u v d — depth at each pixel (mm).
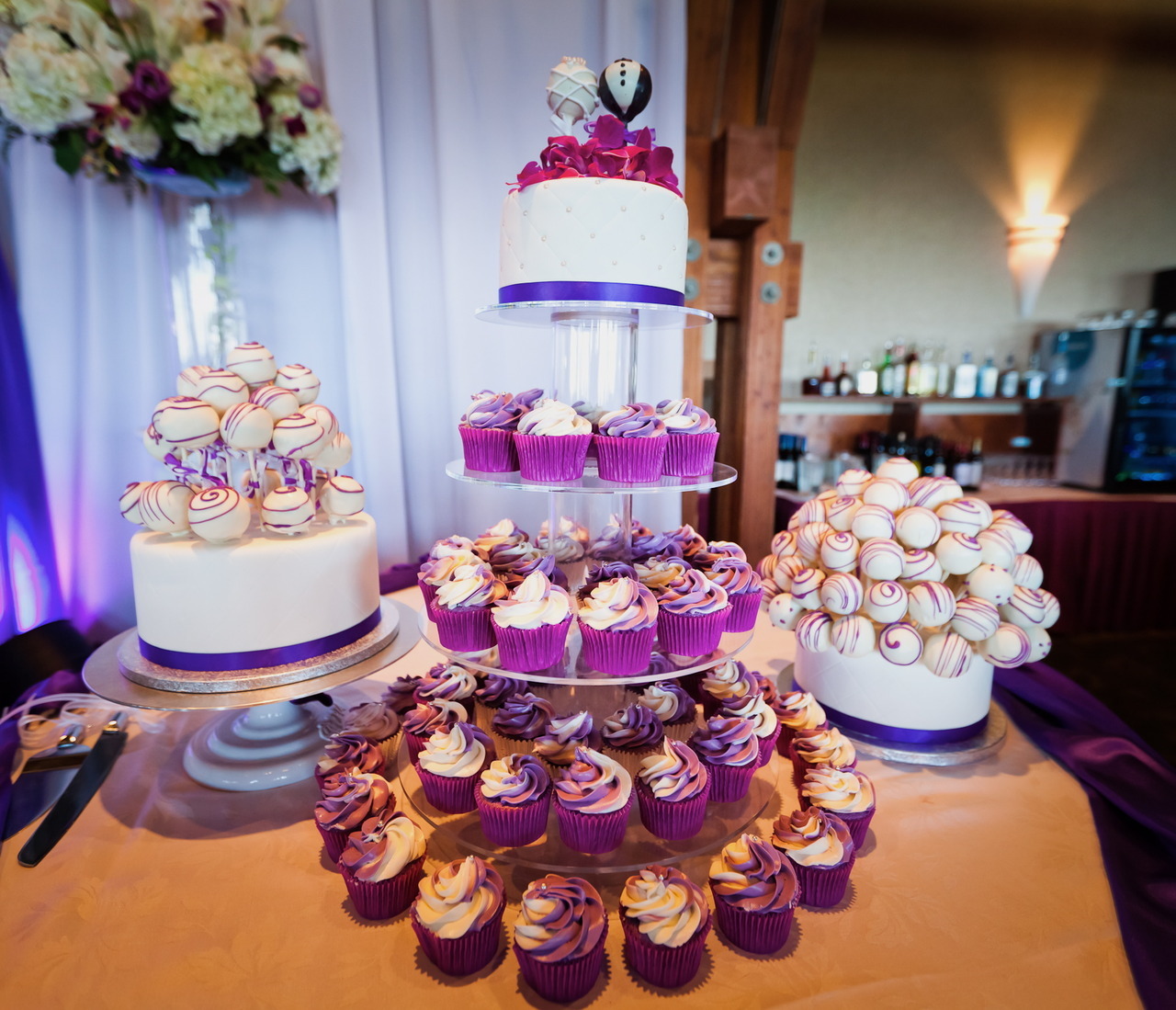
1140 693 2709
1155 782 1031
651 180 960
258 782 1064
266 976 733
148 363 1871
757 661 1431
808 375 3643
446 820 939
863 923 799
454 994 708
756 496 2488
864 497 1144
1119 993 702
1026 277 3697
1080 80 3572
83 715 1245
